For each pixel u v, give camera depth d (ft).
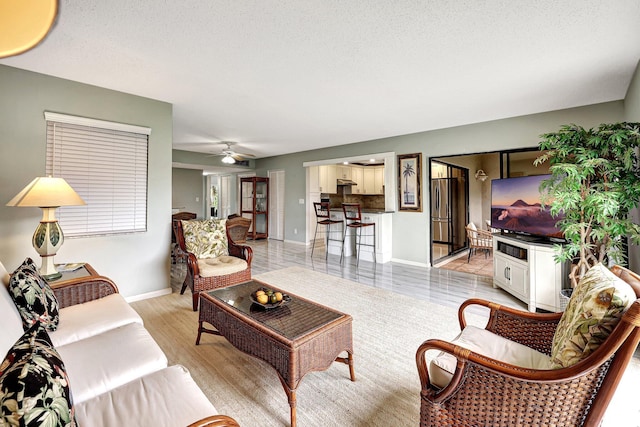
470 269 15.83
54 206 7.04
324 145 20.80
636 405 5.43
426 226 16.33
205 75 8.92
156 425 3.11
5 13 2.11
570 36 6.76
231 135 17.42
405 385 6.00
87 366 4.13
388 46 7.22
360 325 8.77
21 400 2.12
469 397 3.75
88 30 6.48
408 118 13.57
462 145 14.75
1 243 8.30
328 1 5.55
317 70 8.59
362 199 30.55
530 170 15.93
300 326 5.61
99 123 9.74
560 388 3.27
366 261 17.72
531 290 10.08
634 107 8.89
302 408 5.33
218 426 3.00
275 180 26.53
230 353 7.18
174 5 5.64
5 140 8.29
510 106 11.75
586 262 8.46
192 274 9.76
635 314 2.97
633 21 6.15
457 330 8.44
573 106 11.71
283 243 24.68
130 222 10.61
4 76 8.25
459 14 5.96
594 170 8.37
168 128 11.48
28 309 4.50
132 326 5.43
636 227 7.47
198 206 30.01
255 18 6.08
